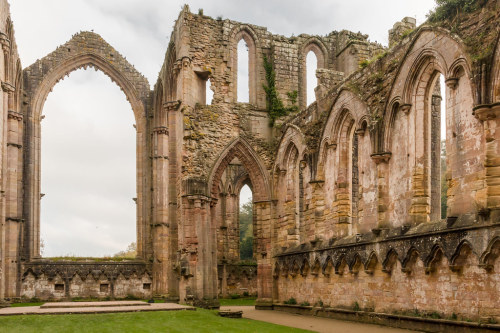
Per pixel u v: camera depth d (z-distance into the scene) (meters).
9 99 42.66
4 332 18.12
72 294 46.56
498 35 17.83
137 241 50.38
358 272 25.45
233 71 36.53
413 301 21.34
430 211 22.02
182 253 33.00
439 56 20.72
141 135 51.38
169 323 21.06
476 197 18.39
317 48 39.66
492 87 17.91
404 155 22.86
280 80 37.31
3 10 35.88
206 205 33.69
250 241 72.31
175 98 41.50
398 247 22.14
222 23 36.50
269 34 38.22
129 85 51.69
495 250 17.22
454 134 19.70
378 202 23.86
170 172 40.84
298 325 23.89
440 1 20.94
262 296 34.88
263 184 35.81
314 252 29.56
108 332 18.69
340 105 28.44
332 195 29.02
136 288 48.53
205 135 34.56
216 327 21.12
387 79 24.45
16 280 43.22
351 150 28.62
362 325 23.42
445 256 19.31
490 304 17.48
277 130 36.34
